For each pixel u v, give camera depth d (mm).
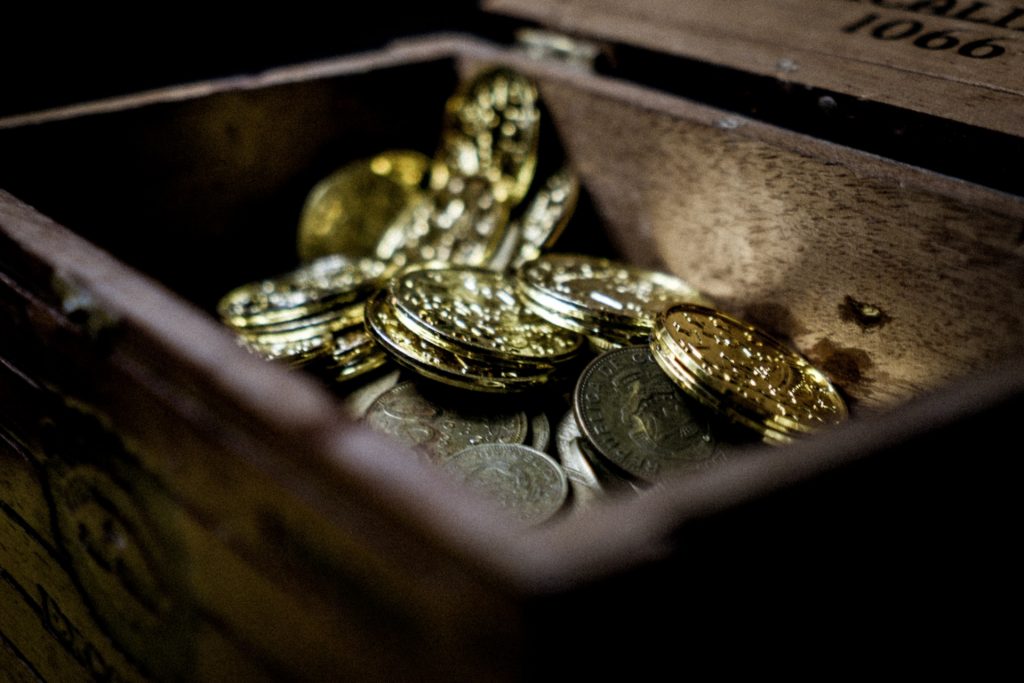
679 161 229
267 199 257
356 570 134
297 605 150
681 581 123
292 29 276
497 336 207
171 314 156
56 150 218
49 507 176
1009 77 206
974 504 158
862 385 211
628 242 245
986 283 194
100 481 167
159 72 257
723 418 194
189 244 246
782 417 191
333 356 213
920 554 157
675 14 244
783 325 220
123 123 226
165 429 155
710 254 229
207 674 166
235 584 156
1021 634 176
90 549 173
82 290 159
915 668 166
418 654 129
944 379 202
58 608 185
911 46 218
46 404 170
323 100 256
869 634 159
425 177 278
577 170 250
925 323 202
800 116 224
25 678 203
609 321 212
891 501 149
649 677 130
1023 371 155
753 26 234
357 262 253
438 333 200
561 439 202
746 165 218
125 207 232
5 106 236
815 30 228
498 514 120
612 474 192
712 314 214
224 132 243
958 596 166
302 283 239
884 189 201
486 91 259
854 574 152
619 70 250
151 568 165
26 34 235
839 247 209
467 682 122
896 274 203
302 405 143
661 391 203
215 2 260
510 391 202
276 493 144
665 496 124
